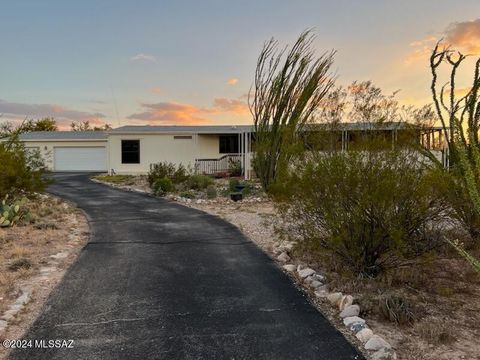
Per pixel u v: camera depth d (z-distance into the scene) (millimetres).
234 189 14336
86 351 3146
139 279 4941
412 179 4484
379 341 3199
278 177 5844
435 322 3574
